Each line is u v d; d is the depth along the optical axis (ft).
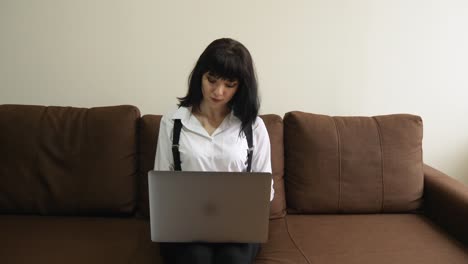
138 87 5.43
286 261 3.64
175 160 3.77
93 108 4.66
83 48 5.22
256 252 3.64
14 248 3.61
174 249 3.35
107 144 4.43
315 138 4.73
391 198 4.79
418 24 5.46
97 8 5.08
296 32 5.37
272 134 4.74
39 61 5.22
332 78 5.60
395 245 3.98
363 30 5.43
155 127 4.57
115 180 4.43
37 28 5.09
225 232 3.20
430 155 6.07
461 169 6.10
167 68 5.38
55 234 3.96
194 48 5.32
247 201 3.06
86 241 3.85
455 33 5.53
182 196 3.03
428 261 3.67
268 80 5.55
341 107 5.75
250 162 3.97
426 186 4.92
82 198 4.40
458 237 4.25
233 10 5.22
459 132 5.97
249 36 5.34
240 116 3.84
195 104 3.90
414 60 5.60
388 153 4.80
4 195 4.33
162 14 5.16
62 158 4.40
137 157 4.64
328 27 5.38
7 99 5.34
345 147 4.75
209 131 3.93
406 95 5.75
